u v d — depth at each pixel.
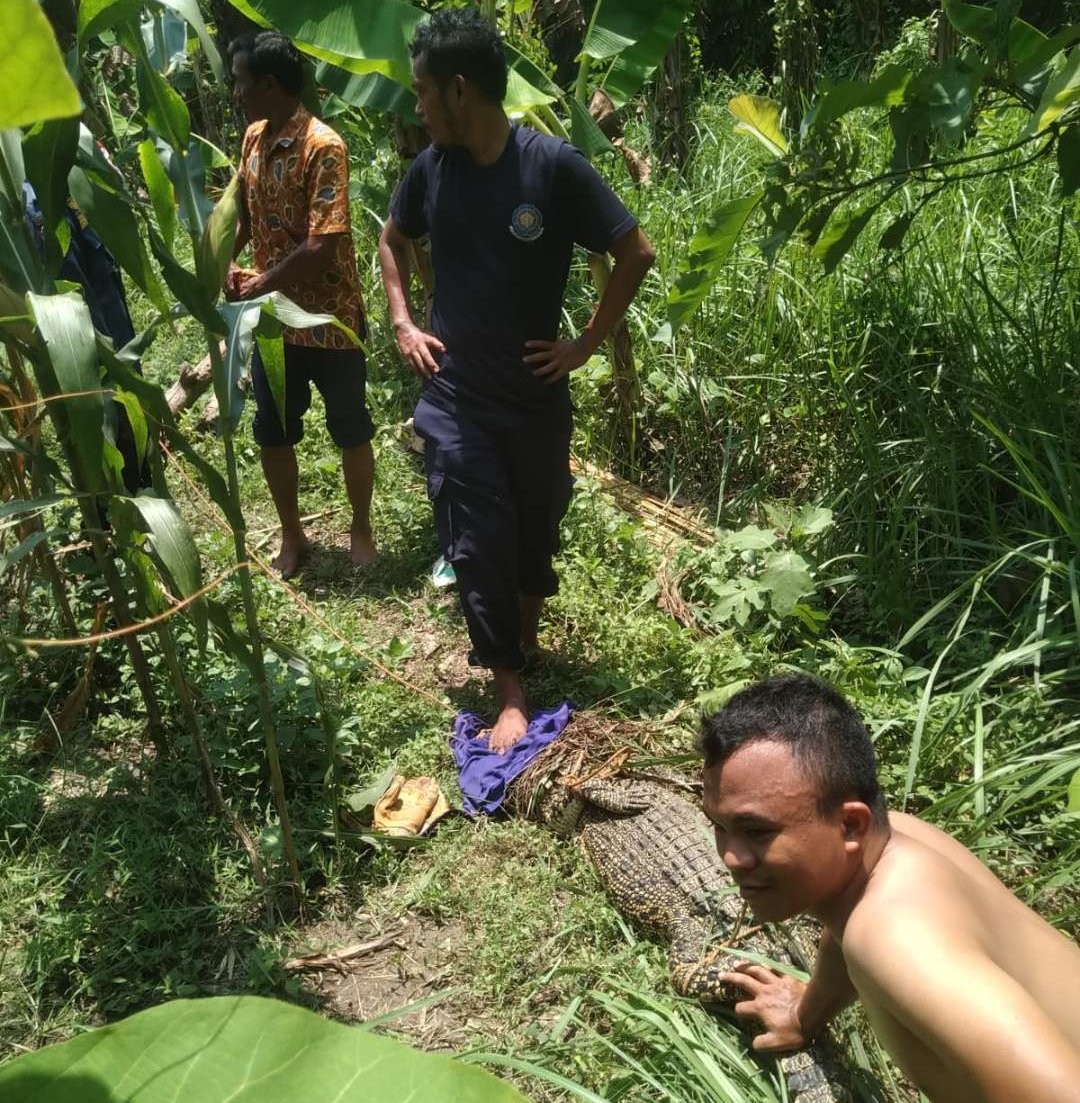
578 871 3.38
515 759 3.68
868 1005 1.74
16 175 2.76
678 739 3.76
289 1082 0.89
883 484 4.73
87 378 2.62
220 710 3.82
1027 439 4.47
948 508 4.52
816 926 3.00
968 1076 1.48
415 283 6.50
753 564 4.55
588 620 4.45
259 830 3.46
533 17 7.59
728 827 1.90
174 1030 0.91
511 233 3.51
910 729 3.64
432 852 3.44
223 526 5.26
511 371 3.65
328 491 5.56
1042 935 1.85
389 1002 2.97
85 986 2.96
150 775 3.66
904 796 3.30
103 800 3.56
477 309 3.60
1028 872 3.11
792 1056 2.55
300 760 3.72
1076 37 3.65
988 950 1.69
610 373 5.57
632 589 4.66
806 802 1.83
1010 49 3.76
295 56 4.34
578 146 5.15
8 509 2.75
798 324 5.43
